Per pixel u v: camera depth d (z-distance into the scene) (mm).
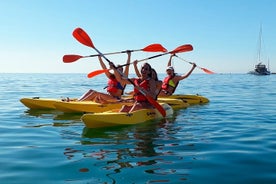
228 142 5586
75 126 7129
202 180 3684
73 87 23578
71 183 3580
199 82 36188
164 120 7914
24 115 8734
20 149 5113
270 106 11367
